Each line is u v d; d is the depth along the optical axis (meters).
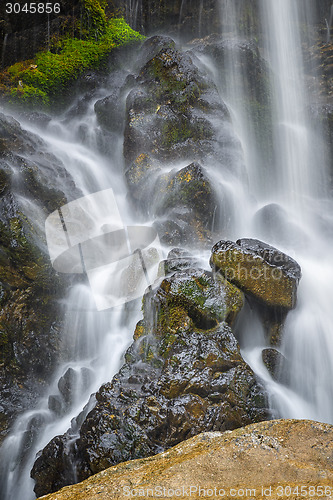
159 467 3.08
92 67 14.32
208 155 10.07
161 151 10.00
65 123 12.70
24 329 7.40
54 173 9.27
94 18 15.01
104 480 3.11
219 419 5.11
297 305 7.14
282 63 15.52
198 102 10.66
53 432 6.50
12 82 13.52
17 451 6.40
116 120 11.59
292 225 9.66
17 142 9.41
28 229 7.74
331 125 12.86
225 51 12.97
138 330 6.46
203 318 6.18
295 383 6.39
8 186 8.22
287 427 3.38
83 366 7.33
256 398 5.59
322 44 15.28
